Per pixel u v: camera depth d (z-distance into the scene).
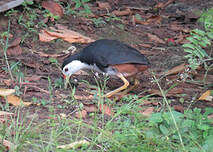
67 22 14.48
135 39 14.10
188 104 10.16
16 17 13.88
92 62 10.62
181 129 8.34
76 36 13.37
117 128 8.62
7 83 10.55
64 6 15.57
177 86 11.14
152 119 8.32
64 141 8.19
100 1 16.72
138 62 10.18
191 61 10.86
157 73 11.91
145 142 8.16
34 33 13.38
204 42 10.73
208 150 7.81
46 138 8.24
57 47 12.96
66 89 10.63
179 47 13.64
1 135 8.06
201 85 11.23
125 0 17.36
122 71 10.38
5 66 11.45
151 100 10.25
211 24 11.22
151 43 13.88
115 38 14.02
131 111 9.38
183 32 14.78
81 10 15.40
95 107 9.67
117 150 7.89
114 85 11.35
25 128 8.55
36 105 9.64
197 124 8.51
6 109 9.23
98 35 14.05
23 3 13.96
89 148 7.93
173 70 11.94
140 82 11.41
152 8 16.44
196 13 15.14
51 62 12.01
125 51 10.41
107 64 10.25
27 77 11.02
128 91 10.75
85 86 10.96
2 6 13.34
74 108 9.59
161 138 8.15
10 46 12.25
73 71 10.87
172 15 16.23
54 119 8.99
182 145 7.82
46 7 14.66
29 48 12.67
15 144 7.84
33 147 7.94
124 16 15.76
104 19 15.09
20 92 10.09
